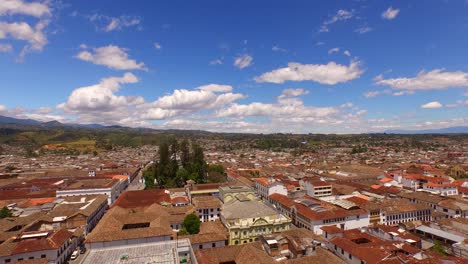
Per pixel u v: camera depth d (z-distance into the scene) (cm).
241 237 9425
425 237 9744
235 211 10238
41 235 8662
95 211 12138
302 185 16688
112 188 16050
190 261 6581
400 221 11662
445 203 12431
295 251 7356
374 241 8306
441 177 18000
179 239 7781
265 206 10812
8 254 7362
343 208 11556
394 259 6731
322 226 10081
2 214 11269
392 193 15012
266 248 7700
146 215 10081
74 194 15162
